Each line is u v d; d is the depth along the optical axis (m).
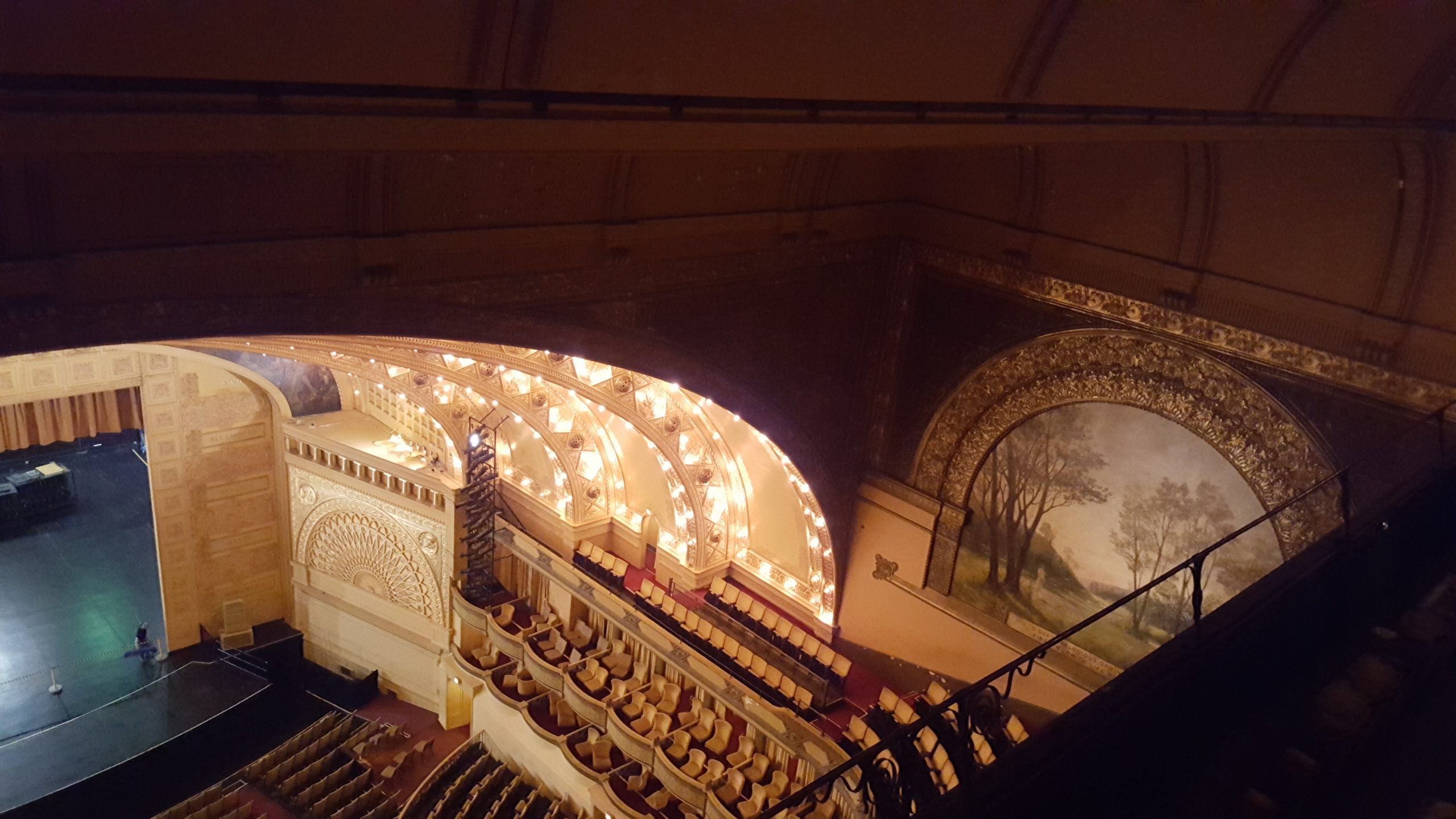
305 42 3.86
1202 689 5.21
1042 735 4.59
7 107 3.51
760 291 12.30
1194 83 7.08
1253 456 10.84
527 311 9.89
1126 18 6.14
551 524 18.67
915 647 14.73
